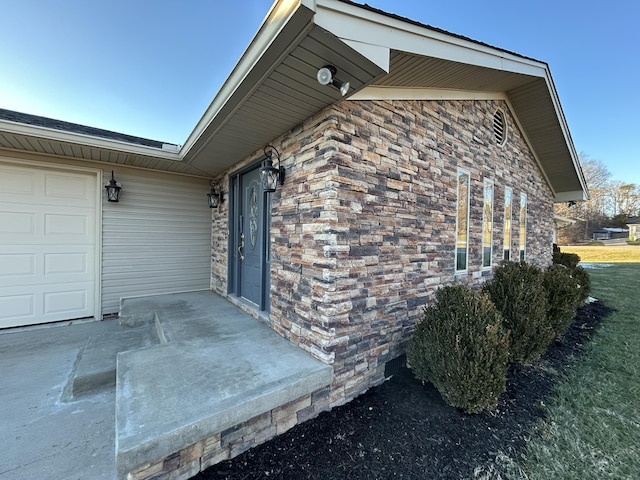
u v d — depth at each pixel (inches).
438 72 117.3
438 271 144.6
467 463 75.0
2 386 106.7
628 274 449.1
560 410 98.8
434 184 141.3
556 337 166.2
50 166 164.7
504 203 210.8
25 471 70.6
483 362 90.6
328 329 95.3
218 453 71.4
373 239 110.0
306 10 57.5
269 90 86.7
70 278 174.4
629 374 125.4
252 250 161.3
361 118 105.0
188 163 175.9
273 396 77.9
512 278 138.4
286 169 120.2
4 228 157.5
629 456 78.0
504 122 205.6
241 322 138.7
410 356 109.0
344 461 74.4
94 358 117.5
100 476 69.9
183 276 210.5
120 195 184.7
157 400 72.6
